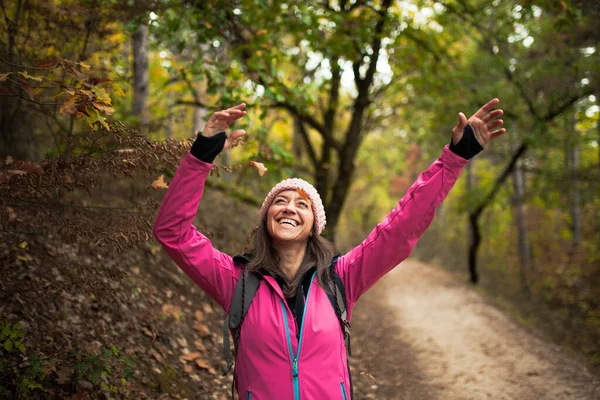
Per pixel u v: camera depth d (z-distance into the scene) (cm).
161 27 454
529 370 633
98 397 301
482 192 1341
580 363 716
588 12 705
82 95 214
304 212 214
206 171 195
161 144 252
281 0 541
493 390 560
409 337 791
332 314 205
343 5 747
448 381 587
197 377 420
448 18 824
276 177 525
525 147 1101
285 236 211
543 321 1102
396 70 888
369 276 214
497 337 790
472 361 665
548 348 749
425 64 841
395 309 1038
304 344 195
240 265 218
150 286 502
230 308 208
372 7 729
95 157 254
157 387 362
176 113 609
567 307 1166
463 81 983
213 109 492
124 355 363
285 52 631
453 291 1273
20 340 282
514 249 1631
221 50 589
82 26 362
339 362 200
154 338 407
